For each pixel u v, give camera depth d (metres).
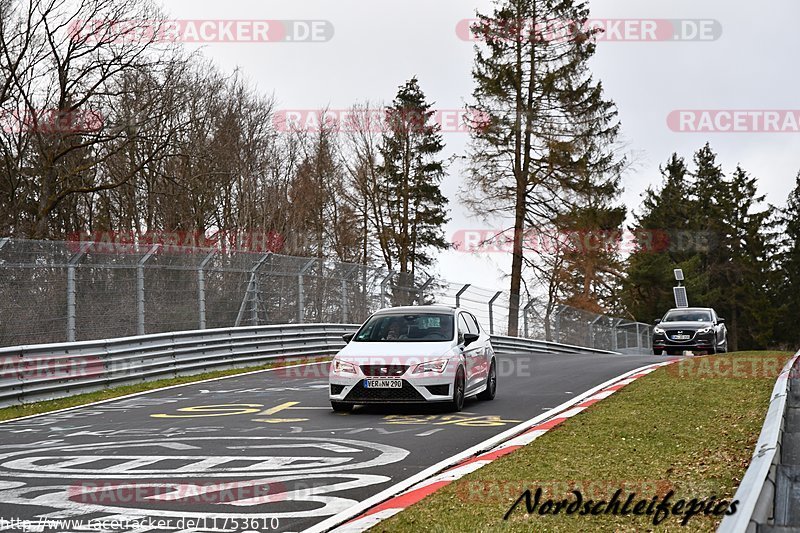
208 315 23.62
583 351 40.09
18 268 18.09
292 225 50.69
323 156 54.72
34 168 32.50
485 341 15.91
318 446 10.83
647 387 14.78
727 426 10.45
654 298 74.25
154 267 21.44
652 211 85.31
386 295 30.84
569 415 12.70
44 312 18.58
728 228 83.81
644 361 22.89
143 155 38.22
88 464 9.96
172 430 12.67
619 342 46.59
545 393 16.34
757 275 83.75
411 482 8.56
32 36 30.84
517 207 44.69
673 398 13.19
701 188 88.38
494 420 12.93
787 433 9.10
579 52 44.34
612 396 14.02
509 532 6.27
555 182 44.69
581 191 44.50
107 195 39.75
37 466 9.92
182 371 21.48
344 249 57.09
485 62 45.22
